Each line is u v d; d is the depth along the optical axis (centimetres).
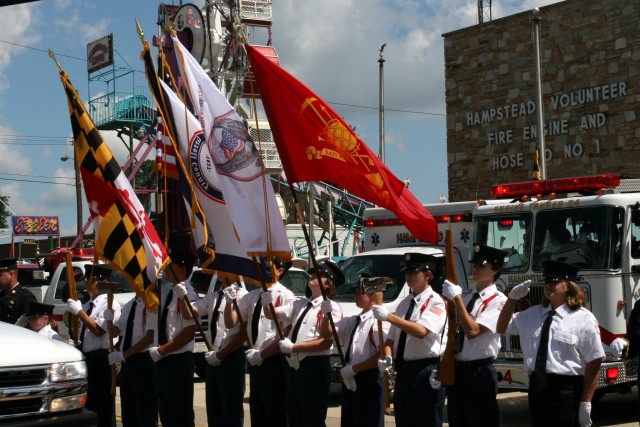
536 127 2359
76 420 750
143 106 3122
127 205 887
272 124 803
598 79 2323
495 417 731
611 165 2297
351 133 783
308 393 808
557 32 2406
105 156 890
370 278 782
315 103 789
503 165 2512
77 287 1591
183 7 2453
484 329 720
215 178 885
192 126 885
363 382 778
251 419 887
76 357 770
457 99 2627
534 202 1146
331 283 827
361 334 782
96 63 3225
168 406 892
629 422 1100
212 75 2636
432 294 750
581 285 1081
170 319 882
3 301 1048
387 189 776
